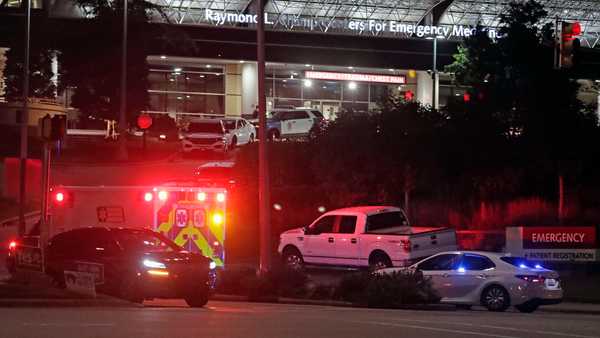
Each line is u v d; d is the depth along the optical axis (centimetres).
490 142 7512
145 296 3956
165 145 12494
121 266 3975
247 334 2644
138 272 3941
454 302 4562
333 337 2634
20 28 12656
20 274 4306
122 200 4847
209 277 4128
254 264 6462
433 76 12494
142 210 4853
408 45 15750
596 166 7694
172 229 4859
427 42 15775
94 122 14175
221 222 4859
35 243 5006
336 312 3800
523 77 7969
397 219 5853
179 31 13175
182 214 4856
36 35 12656
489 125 7612
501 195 7550
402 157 7200
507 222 7131
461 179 7550
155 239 4272
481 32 9012
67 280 4100
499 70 8300
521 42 8156
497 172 7481
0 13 12756
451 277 4581
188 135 11062
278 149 8125
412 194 7644
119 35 12244
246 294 4906
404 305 4581
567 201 7488
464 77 9044
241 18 15238
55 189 4812
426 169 7238
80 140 12656
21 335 2491
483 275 4506
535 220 7088
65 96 14562
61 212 4812
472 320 3431
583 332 3000
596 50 6022
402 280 4631
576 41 4981
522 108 7781
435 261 4716
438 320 3397
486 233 6334
